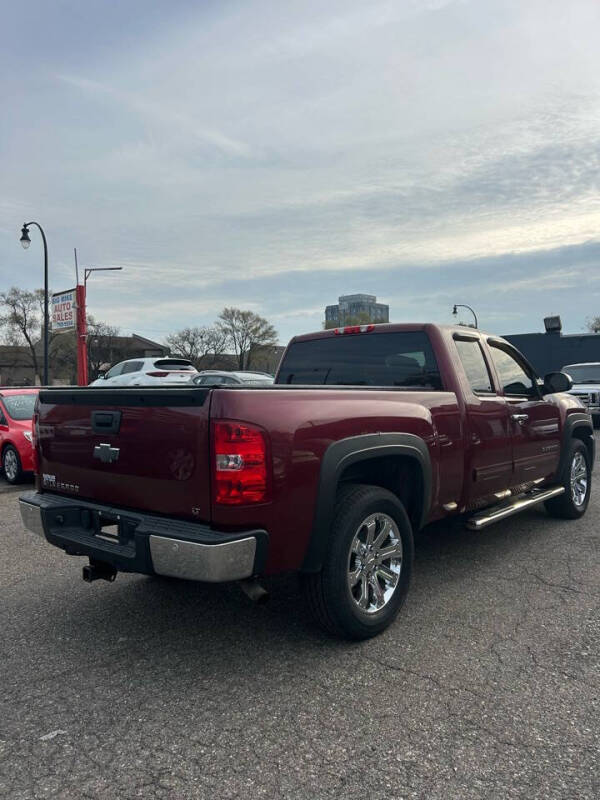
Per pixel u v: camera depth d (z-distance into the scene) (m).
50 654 3.45
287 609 4.08
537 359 23.55
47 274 27.25
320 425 3.27
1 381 74.25
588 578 4.57
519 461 5.21
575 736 2.60
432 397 4.16
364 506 3.46
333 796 2.26
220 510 2.95
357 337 4.93
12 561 5.20
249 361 74.75
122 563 3.21
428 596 4.24
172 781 2.36
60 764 2.47
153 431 3.20
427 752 2.51
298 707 2.86
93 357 68.25
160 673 3.21
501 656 3.34
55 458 3.90
